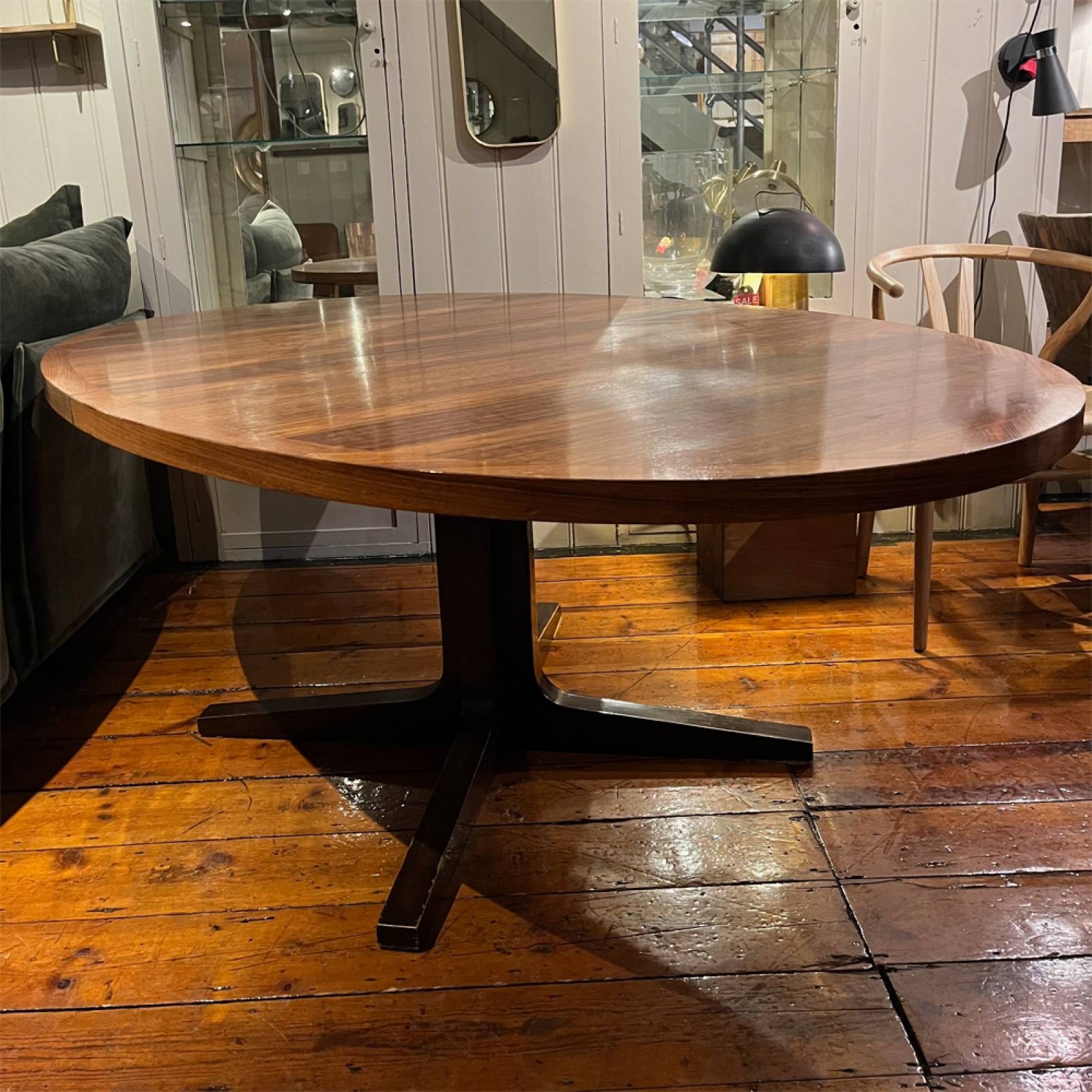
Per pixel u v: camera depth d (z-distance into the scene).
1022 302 2.99
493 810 1.78
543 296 2.39
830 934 1.45
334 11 2.76
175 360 1.59
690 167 2.90
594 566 2.99
